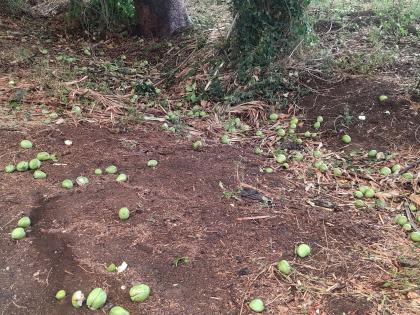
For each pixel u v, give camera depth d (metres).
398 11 3.75
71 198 1.76
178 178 1.94
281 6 2.86
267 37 2.88
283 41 2.93
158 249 1.53
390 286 1.43
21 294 1.37
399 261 1.55
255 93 2.81
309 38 3.03
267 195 1.89
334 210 1.84
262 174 2.07
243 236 1.62
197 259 1.50
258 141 2.45
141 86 2.96
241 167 2.09
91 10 3.89
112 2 3.82
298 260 1.53
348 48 3.17
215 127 2.56
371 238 1.67
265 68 2.89
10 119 2.31
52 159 2.02
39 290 1.38
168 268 1.46
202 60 3.14
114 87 2.96
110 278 1.41
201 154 2.20
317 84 2.82
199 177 1.96
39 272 1.43
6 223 1.62
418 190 1.98
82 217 1.65
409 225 1.74
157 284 1.40
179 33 3.65
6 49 3.22
